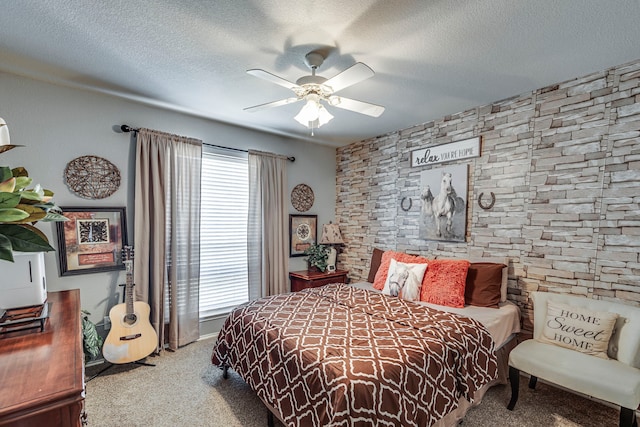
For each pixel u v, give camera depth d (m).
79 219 2.57
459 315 2.21
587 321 2.08
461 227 3.08
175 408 2.08
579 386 1.81
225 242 3.54
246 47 1.94
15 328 1.26
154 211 2.87
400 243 3.73
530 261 2.59
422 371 1.56
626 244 2.11
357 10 1.57
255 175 3.69
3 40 1.87
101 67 2.21
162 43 1.90
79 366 0.97
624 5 1.51
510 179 2.72
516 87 2.52
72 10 1.58
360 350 1.60
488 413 2.06
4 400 0.77
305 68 2.20
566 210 2.39
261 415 2.03
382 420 1.34
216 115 3.23
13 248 1.05
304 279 3.80
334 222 4.66
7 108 2.30
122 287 2.78
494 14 1.59
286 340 1.78
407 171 3.65
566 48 1.92
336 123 3.50
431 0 1.49
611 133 2.18
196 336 3.19
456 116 3.15
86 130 2.62
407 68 2.19
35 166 2.41
